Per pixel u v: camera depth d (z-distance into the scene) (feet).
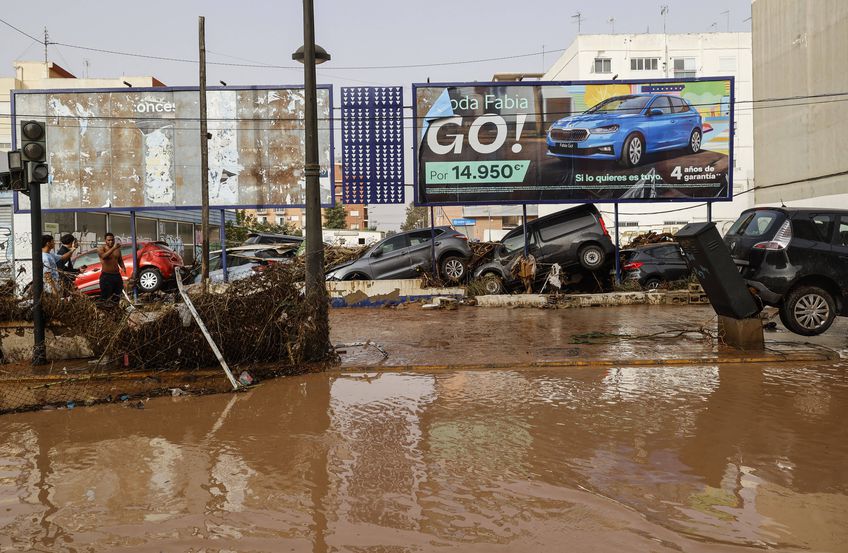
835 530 10.99
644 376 23.98
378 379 24.45
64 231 78.79
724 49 188.44
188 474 14.15
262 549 10.53
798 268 29.68
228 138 54.34
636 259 56.08
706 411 18.74
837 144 83.35
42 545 10.80
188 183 55.11
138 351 26.23
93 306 27.91
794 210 30.45
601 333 34.88
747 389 21.53
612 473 13.80
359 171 54.08
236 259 67.92
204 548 10.59
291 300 27.71
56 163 54.75
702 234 28.04
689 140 54.75
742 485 13.05
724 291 28.37
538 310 49.37
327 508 12.14
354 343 32.32
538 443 15.98
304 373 25.95
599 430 16.99
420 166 54.60
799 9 90.99
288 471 14.23
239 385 23.17
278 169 54.34
